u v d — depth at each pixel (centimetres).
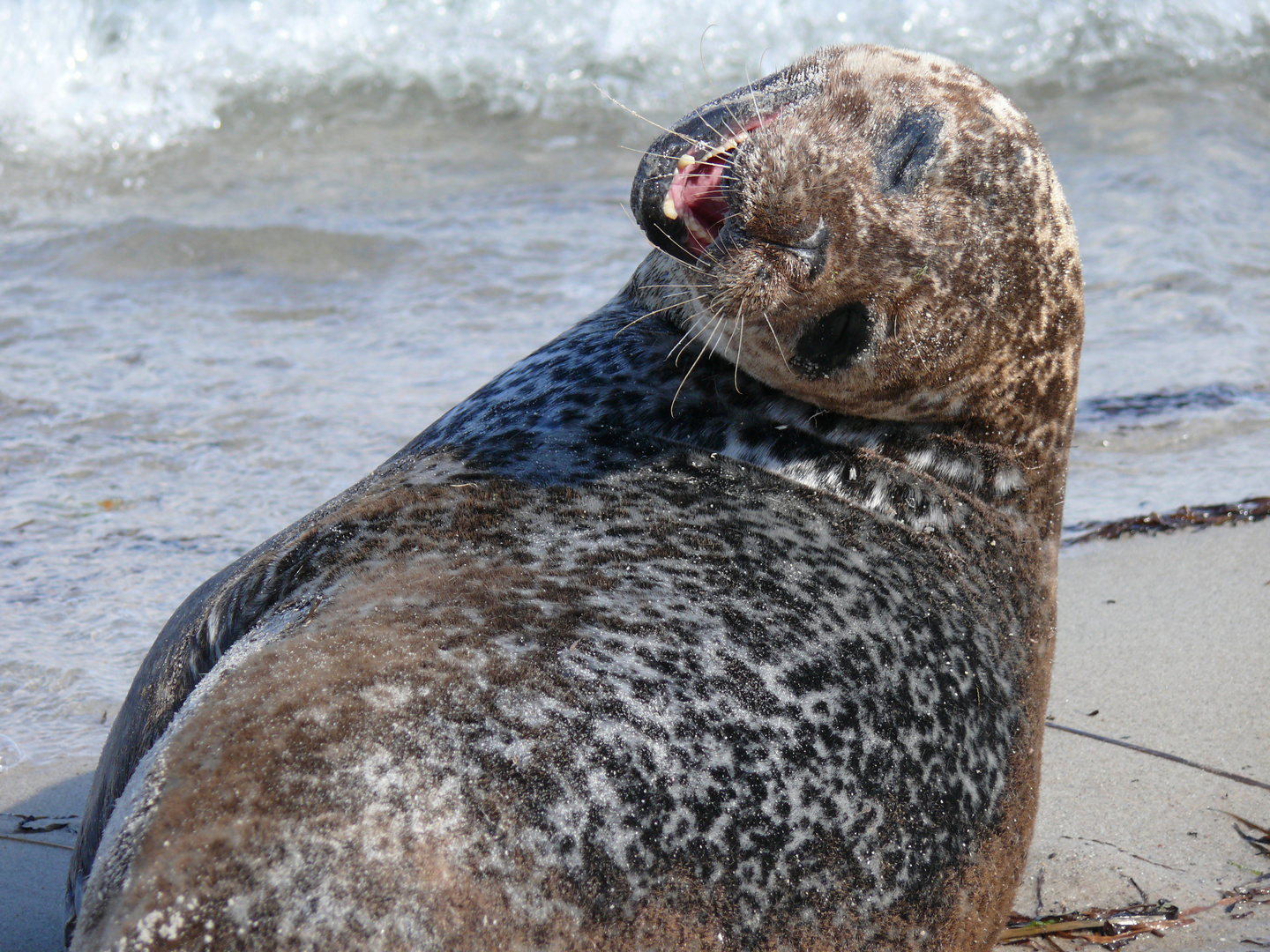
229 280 3244
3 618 1798
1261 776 1407
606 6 4572
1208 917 1178
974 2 4694
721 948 886
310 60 4394
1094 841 1298
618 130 4378
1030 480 1223
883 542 1114
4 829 1352
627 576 984
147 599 1870
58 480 2238
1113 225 3503
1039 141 1194
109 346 2850
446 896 798
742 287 1066
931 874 992
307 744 812
